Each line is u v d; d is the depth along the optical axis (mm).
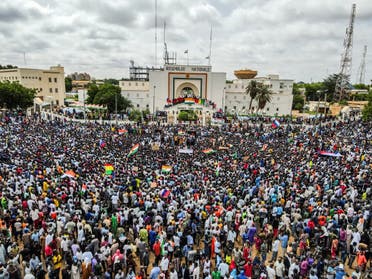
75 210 16406
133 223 15531
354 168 25469
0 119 50875
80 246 13602
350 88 121562
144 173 24047
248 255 13789
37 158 26359
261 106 79125
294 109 109188
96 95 83688
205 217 16688
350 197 18906
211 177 23375
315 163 28234
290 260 12781
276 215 17094
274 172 24984
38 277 11883
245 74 107375
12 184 19234
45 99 88375
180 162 28500
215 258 13844
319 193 19812
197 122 67875
